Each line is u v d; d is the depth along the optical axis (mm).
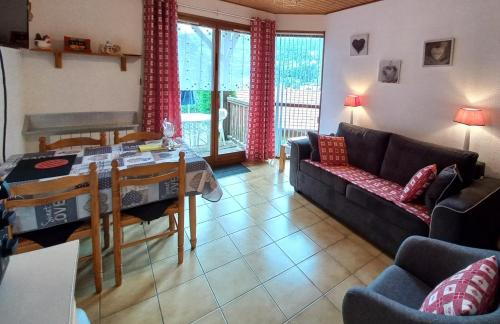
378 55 3721
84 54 3137
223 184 3910
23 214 1620
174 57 3643
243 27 4293
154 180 1929
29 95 2977
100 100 3377
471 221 1985
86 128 3234
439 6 3031
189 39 3900
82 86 3242
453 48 2953
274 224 2916
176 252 2400
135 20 3418
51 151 2369
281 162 4438
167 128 2621
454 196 2129
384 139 3213
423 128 3332
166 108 3666
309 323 1757
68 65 3125
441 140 3178
